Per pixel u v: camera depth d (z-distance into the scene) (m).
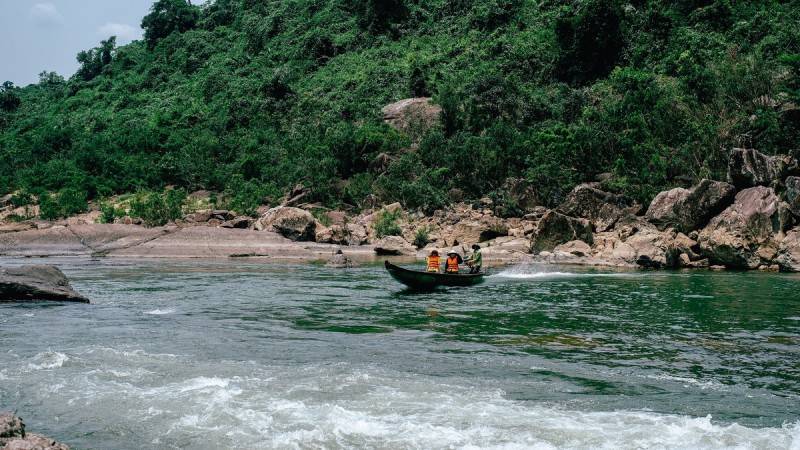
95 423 6.95
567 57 63.88
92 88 104.81
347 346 11.16
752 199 30.38
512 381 8.84
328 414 7.18
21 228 40.31
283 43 90.94
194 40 99.75
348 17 91.94
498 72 65.25
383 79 73.38
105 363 9.51
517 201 44.94
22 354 10.12
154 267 29.02
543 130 52.66
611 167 45.91
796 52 48.50
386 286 21.19
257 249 37.25
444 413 7.28
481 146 52.03
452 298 18.08
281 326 13.25
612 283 22.36
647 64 57.72
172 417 7.11
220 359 9.93
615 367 9.75
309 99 73.31
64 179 62.31
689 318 14.55
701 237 30.41
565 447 6.25
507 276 24.95
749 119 40.88
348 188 53.34
